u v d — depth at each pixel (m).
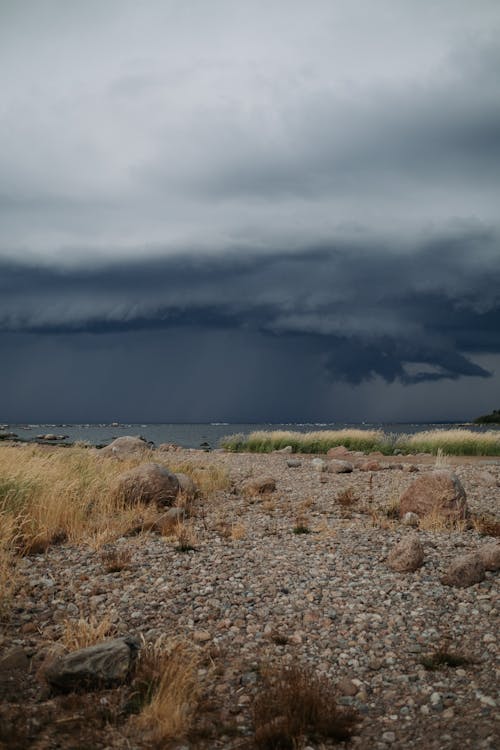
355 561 9.32
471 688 5.25
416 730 4.62
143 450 26.03
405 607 7.33
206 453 35.00
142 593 7.77
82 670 5.19
